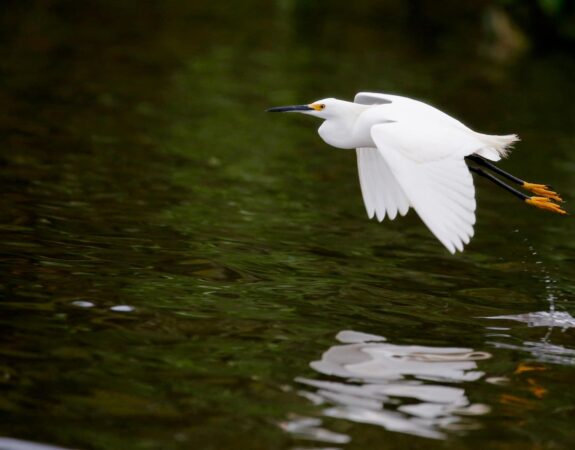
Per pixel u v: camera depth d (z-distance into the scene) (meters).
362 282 10.59
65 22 28.75
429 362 8.26
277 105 20.77
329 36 30.53
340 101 9.91
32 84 20.36
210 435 6.65
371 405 7.29
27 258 10.23
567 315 9.88
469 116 21.03
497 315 9.74
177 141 17.16
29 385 7.25
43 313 8.69
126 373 7.58
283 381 7.62
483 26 33.81
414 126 8.40
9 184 13.28
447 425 7.04
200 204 13.42
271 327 8.84
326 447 6.58
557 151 18.61
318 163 16.73
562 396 7.69
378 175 9.98
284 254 11.46
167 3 34.53
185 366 7.79
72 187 13.52
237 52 26.80
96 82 21.31
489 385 7.83
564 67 28.48
